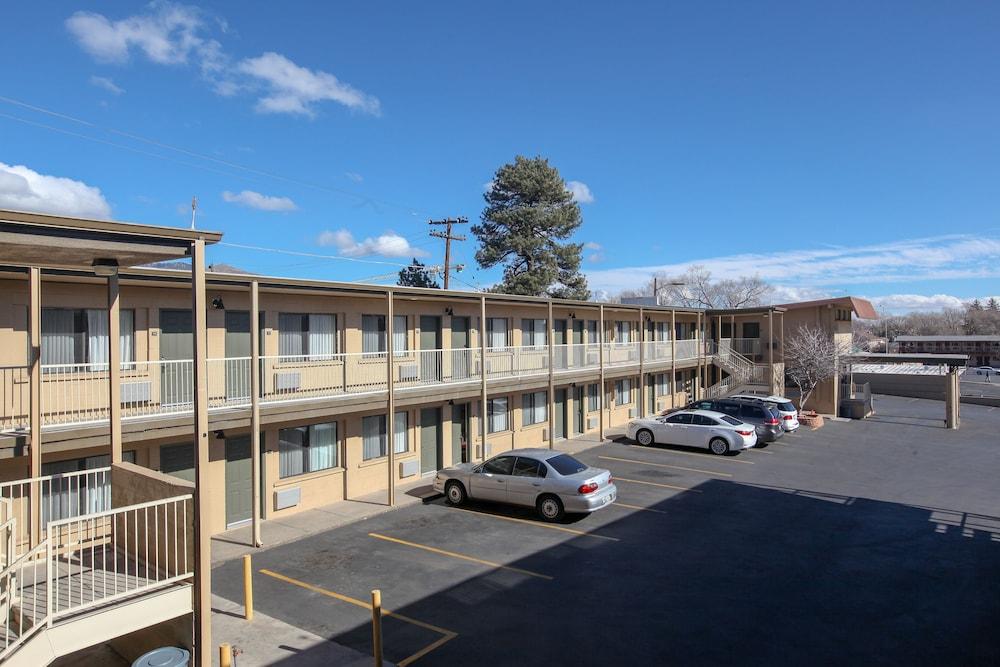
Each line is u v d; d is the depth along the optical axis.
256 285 14.12
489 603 10.95
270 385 16.25
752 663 8.88
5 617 7.48
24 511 11.64
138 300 13.94
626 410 32.34
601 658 9.04
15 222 6.86
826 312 37.22
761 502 17.59
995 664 8.81
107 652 9.61
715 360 36.47
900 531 14.99
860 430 31.23
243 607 10.84
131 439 12.05
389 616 10.47
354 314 18.53
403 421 19.81
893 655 9.08
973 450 25.86
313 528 15.10
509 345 24.67
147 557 9.06
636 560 13.02
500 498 16.41
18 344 12.24
